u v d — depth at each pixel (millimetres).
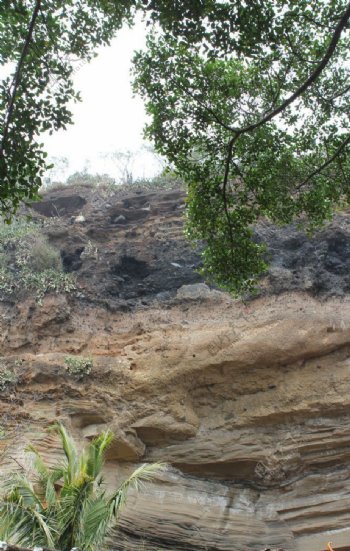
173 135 11234
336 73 11234
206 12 9219
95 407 14594
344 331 15609
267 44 9766
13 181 8414
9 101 8492
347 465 14406
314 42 10445
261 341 15508
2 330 16516
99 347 16375
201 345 15656
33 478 12641
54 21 9523
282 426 14844
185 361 15430
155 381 15141
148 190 22312
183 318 17141
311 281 17109
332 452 14430
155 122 11156
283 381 15312
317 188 11789
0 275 17688
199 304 17422
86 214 21141
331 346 15453
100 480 10445
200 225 11758
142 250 19516
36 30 9539
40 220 20391
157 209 20844
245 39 9508
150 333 16453
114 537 13281
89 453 10742
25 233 19141
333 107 11336
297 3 9586
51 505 9906
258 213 11648
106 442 11023
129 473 14352
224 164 11469
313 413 14727
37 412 14406
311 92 11266
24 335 16406
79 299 17578
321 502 14078
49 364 15266
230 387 15391
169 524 13812
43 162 8617
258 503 14320
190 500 14242
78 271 18531
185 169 11367
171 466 14609
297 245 18734
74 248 19344
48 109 9008
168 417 14750
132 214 21109
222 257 11609
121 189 22594
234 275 11672
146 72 11070
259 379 15391
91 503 9656
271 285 17219
